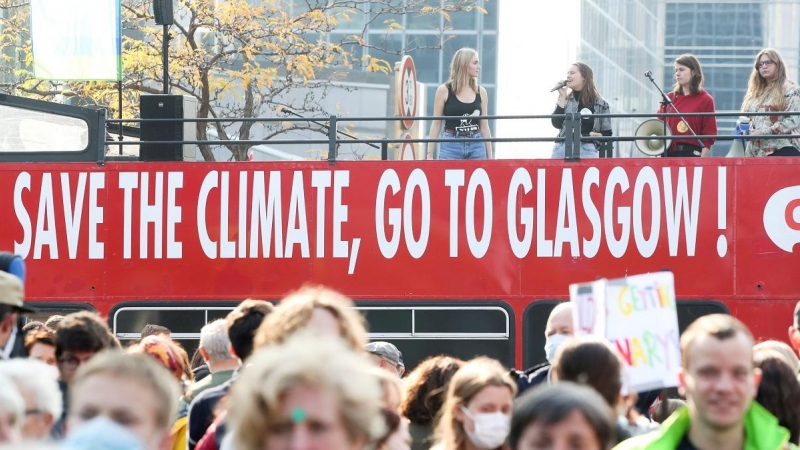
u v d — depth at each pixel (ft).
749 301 38.58
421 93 58.70
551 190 39.32
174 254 40.37
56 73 45.42
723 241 38.75
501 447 18.98
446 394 22.09
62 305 40.60
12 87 73.51
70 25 45.39
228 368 23.66
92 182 40.75
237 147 66.59
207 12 69.10
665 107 43.96
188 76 68.74
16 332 23.97
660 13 203.92
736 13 202.49
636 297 22.31
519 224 39.42
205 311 40.22
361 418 10.82
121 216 40.60
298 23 71.97
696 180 38.91
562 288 39.17
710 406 15.43
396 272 39.68
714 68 203.21
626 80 192.95
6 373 15.81
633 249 38.99
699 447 15.69
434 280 39.60
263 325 17.54
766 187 38.70
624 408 22.11
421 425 22.70
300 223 40.04
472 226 39.55
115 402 12.43
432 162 39.73
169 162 40.52
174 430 21.85
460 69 43.52
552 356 26.25
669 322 22.13
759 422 15.76
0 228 40.93
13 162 41.14
